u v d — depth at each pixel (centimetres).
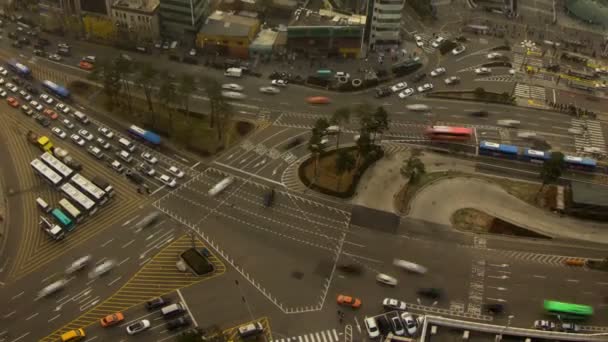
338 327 16075
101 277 17000
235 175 19938
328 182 19688
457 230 18512
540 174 19788
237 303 16488
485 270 17475
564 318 16325
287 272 17288
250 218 18662
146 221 18450
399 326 15988
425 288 16975
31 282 16850
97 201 18812
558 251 18025
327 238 18188
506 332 12988
